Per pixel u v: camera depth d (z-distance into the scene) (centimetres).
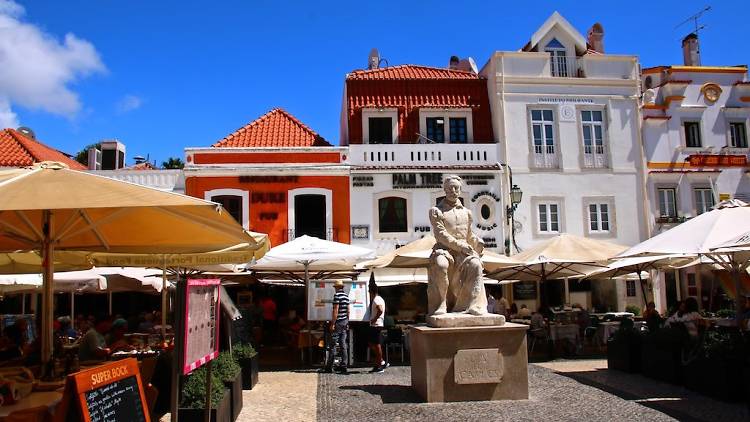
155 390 751
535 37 2528
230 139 2408
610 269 1770
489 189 2336
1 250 849
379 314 1414
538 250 1636
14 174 639
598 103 2473
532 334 1698
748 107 2573
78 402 464
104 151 2817
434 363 977
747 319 1312
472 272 1021
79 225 800
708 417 848
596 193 2417
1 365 857
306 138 2452
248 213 2248
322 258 1497
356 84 2478
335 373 1384
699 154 2509
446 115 2455
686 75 2580
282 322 2092
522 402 963
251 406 975
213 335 639
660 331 1189
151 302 2400
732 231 1081
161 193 607
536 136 2427
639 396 1012
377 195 2288
